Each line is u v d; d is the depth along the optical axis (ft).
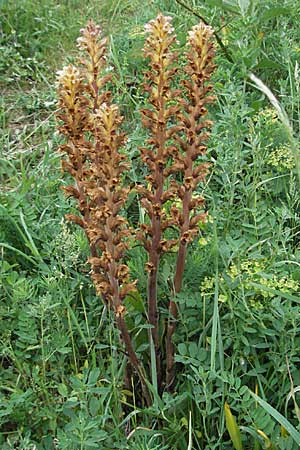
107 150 8.70
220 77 16.38
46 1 22.44
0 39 20.89
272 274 10.80
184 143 9.41
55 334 11.14
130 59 18.17
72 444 9.56
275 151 14.39
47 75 19.95
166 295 11.52
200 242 11.42
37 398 10.64
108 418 10.53
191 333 10.75
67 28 21.63
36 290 12.17
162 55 8.94
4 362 11.84
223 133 14.67
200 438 10.31
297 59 16.87
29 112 18.40
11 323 11.94
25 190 14.33
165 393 10.23
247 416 9.82
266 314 10.28
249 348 10.38
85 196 10.09
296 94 15.53
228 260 11.28
